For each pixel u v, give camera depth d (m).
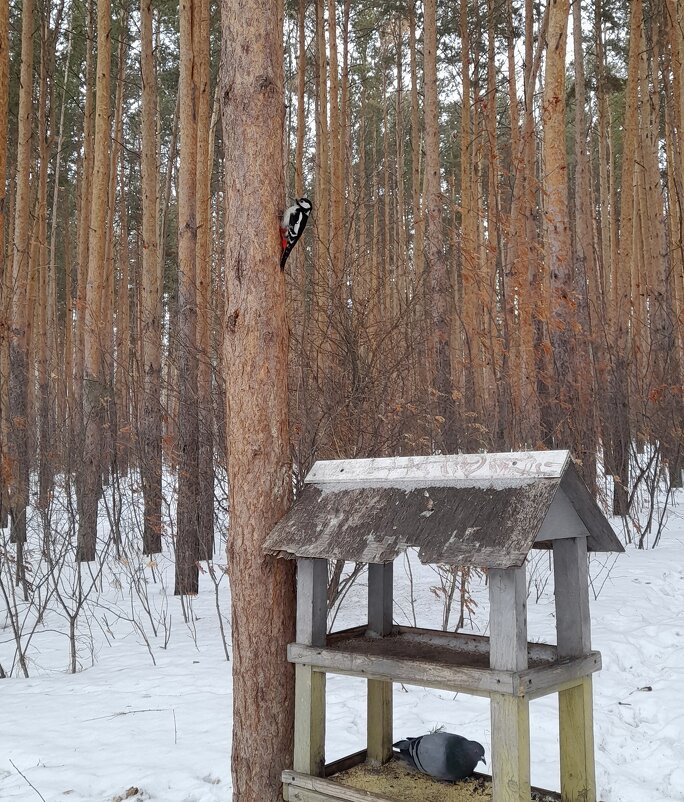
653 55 18.44
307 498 3.41
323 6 17.59
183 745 4.52
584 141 18.67
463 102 16.83
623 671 5.88
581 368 11.33
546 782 3.89
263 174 3.62
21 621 8.26
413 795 3.26
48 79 18.00
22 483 8.13
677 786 3.91
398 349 7.04
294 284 6.97
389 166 31.67
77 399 10.64
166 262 25.52
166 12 19.31
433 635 3.44
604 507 10.36
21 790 4.00
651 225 16.88
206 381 9.12
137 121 25.05
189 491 9.17
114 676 6.12
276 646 3.41
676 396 11.67
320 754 3.27
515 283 9.91
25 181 12.73
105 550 8.45
